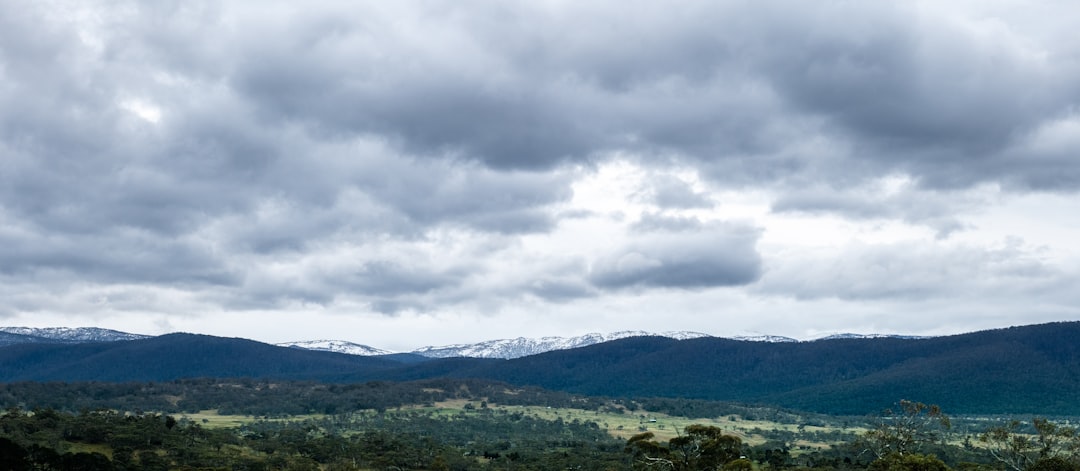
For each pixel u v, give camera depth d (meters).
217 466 179.50
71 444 188.38
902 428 163.38
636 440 155.62
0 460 151.38
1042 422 141.62
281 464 193.00
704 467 144.00
